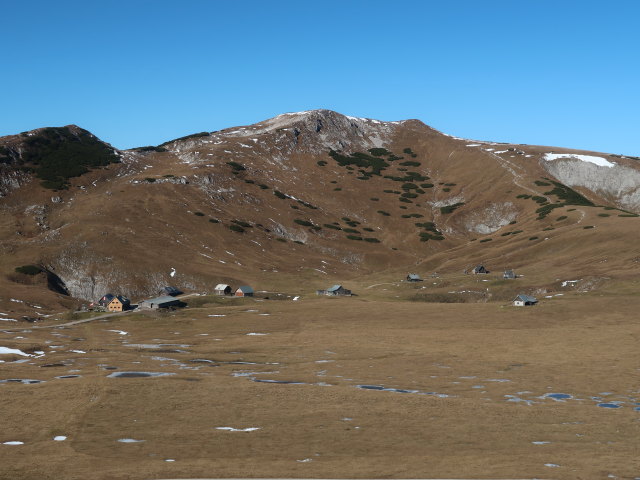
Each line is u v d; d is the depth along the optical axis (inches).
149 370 3725.4
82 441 2240.4
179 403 2819.9
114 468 1916.8
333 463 1999.3
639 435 2396.7
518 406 2851.9
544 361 4060.0
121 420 2534.5
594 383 3395.7
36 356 4313.5
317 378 3563.0
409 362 4101.9
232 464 1978.3
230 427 2469.2
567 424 2546.8
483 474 1873.8
